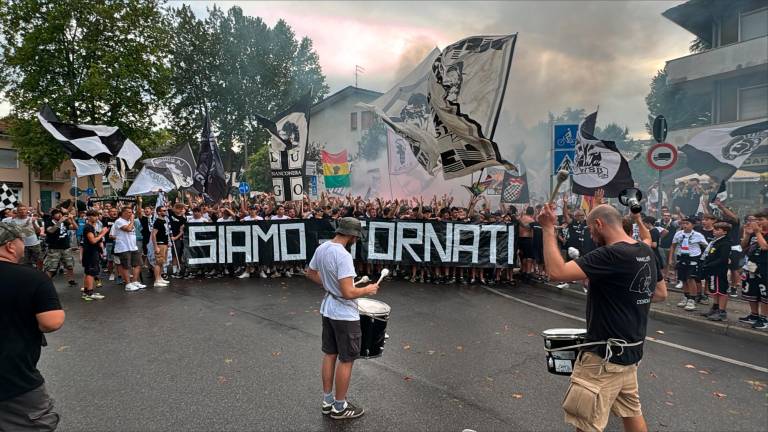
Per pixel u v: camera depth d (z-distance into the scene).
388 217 11.58
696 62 19.09
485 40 7.61
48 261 9.83
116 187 11.88
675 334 6.51
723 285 6.93
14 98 25.02
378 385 4.35
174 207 11.05
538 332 6.23
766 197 14.77
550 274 2.67
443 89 7.88
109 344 5.57
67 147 11.23
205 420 3.63
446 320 6.84
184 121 49.28
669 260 10.30
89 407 3.86
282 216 11.45
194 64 48.69
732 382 4.62
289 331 6.13
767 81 18.08
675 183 17.69
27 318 2.45
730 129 10.64
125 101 26.00
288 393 4.14
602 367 2.65
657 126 9.36
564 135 10.22
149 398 4.04
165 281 9.90
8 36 24.44
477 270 10.53
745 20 18.45
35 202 36.81
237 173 45.16
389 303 8.02
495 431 3.49
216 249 10.91
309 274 4.00
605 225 2.79
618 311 2.63
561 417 3.73
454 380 4.48
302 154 11.91
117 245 9.18
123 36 26.16
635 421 2.80
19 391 2.42
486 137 7.74
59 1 24.33
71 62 25.17
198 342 5.64
